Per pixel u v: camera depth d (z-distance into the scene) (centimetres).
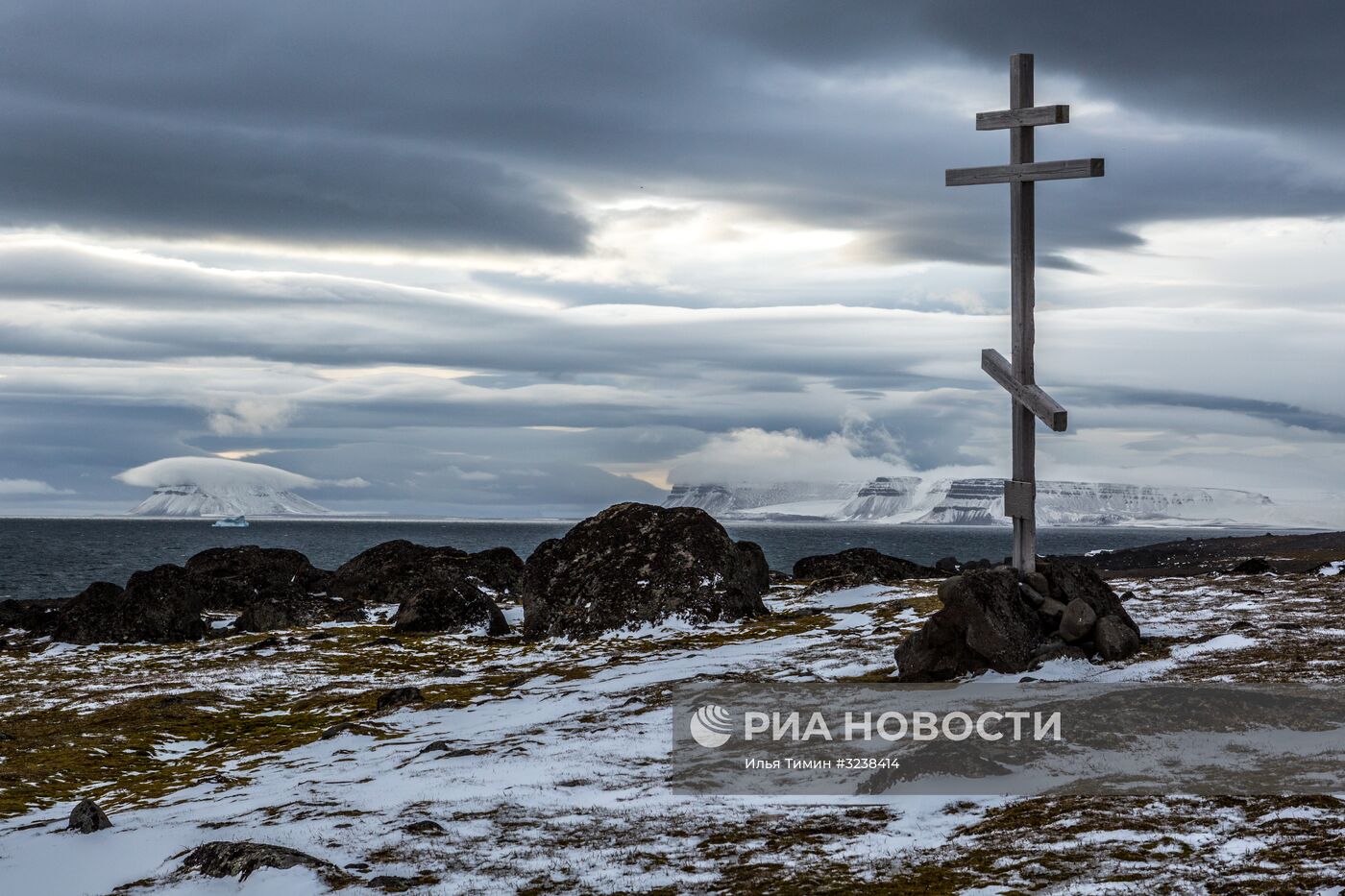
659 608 4712
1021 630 2761
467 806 1877
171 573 5269
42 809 2353
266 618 5528
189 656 4578
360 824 1777
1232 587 4009
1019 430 3000
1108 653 2741
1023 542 2973
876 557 6644
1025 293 2988
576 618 4769
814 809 1741
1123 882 1251
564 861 1530
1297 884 1173
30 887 1606
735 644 4016
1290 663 2453
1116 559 7631
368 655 4497
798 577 6669
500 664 4197
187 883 1530
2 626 5531
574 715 2814
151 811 2131
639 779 2016
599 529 5134
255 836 1730
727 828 1659
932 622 2828
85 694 3753
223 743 3069
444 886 1438
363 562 6750
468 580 6438
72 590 10712
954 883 1325
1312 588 3806
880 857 1466
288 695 3709
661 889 1397
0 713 3478
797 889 1353
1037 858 1381
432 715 3100
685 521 5044
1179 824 1454
